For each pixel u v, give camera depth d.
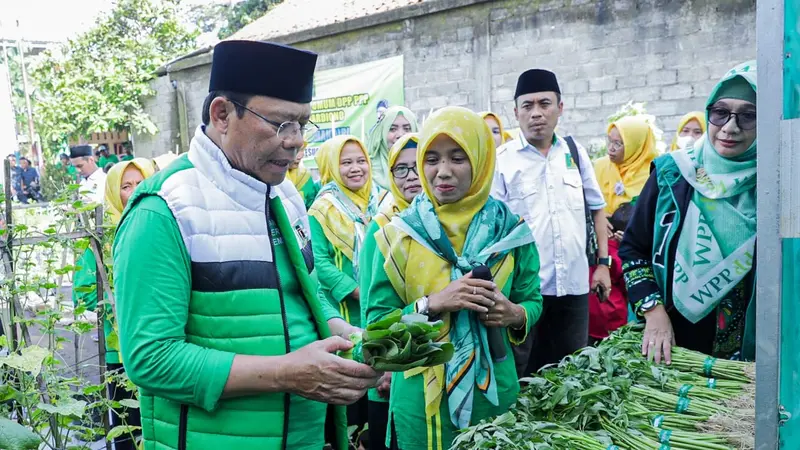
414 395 2.29
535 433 1.95
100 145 15.55
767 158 1.35
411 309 2.22
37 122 17.61
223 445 1.66
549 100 3.92
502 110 8.60
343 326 2.10
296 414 1.79
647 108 7.56
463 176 2.30
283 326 1.74
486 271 2.21
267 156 1.70
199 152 1.71
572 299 3.86
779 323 1.39
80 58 16.56
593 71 7.86
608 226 4.64
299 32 10.06
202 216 1.64
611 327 4.42
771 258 1.38
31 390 2.62
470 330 2.26
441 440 2.27
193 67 12.43
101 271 3.00
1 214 3.23
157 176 1.68
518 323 2.33
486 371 2.26
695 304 2.43
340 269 3.77
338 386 1.63
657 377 2.26
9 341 2.61
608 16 7.66
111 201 4.38
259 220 1.74
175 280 1.60
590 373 2.29
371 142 4.84
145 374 1.56
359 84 9.66
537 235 3.86
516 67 8.41
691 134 5.55
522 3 8.23
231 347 1.66
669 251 2.51
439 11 8.78
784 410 1.43
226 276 1.66
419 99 9.25
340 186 3.96
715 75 7.12
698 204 2.43
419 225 2.34
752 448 1.82
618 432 1.98
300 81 1.69
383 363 1.61
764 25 1.32
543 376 2.39
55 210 3.23
